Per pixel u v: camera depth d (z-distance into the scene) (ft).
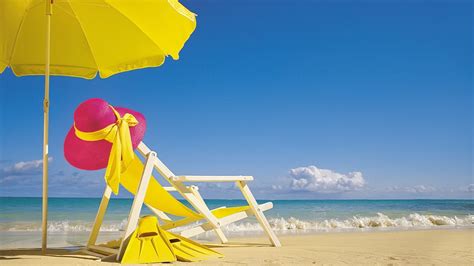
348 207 79.82
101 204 15.29
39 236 26.91
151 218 12.62
